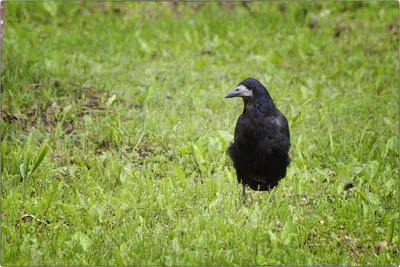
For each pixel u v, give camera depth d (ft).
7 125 42.04
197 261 28.09
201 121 44.75
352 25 68.33
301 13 70.59
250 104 34.24
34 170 35.45
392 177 38.06
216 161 39.52
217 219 31.45
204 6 72.38
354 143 42.52
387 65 57.77
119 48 59.52
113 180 36.06
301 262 28.43
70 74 51.19
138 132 42.52
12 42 57.21
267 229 30.78
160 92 49.60
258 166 34.78
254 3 73.36
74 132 43.09
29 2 68.03
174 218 31.99
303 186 35.94
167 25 65.87
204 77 53.31
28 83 48.03
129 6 71.05
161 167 37.93
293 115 45.68
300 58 59.21
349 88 53.57
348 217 33.14
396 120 46.88
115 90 49.65
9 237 30.14
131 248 29.19
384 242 30.37
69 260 28.17
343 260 28.99
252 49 60.85
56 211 32.55
